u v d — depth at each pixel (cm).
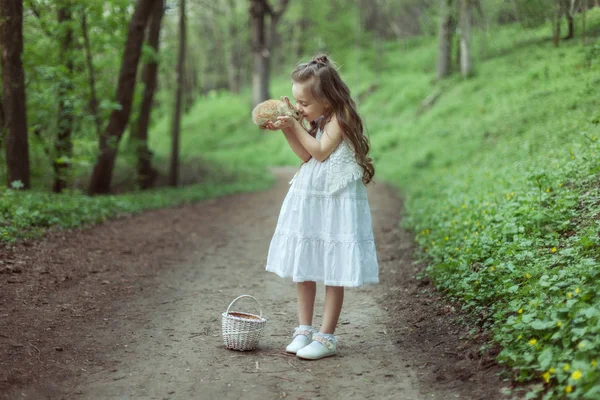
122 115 1338
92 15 1280
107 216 955
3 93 987
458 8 2669
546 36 1576
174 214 1135
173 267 672
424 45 4569
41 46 1252
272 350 395
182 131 4347
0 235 628
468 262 484
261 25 3744
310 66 370
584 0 1265
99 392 321
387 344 402
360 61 4675
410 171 1900
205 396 318
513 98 1792
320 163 374
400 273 612
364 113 3378
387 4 4594
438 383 324
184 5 1825
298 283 394
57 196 1020
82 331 420
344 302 529
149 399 313
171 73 2553
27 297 479
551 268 407
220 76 5728
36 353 368
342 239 365
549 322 304
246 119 4306
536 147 1006
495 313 385
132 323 449
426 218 844
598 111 890
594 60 1155
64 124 1246
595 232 427
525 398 279
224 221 1101
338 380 339
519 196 614
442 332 404
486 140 1559
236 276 645
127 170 2072
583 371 260
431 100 2730
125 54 1312
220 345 404
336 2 5038
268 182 2192
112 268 624
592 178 571
